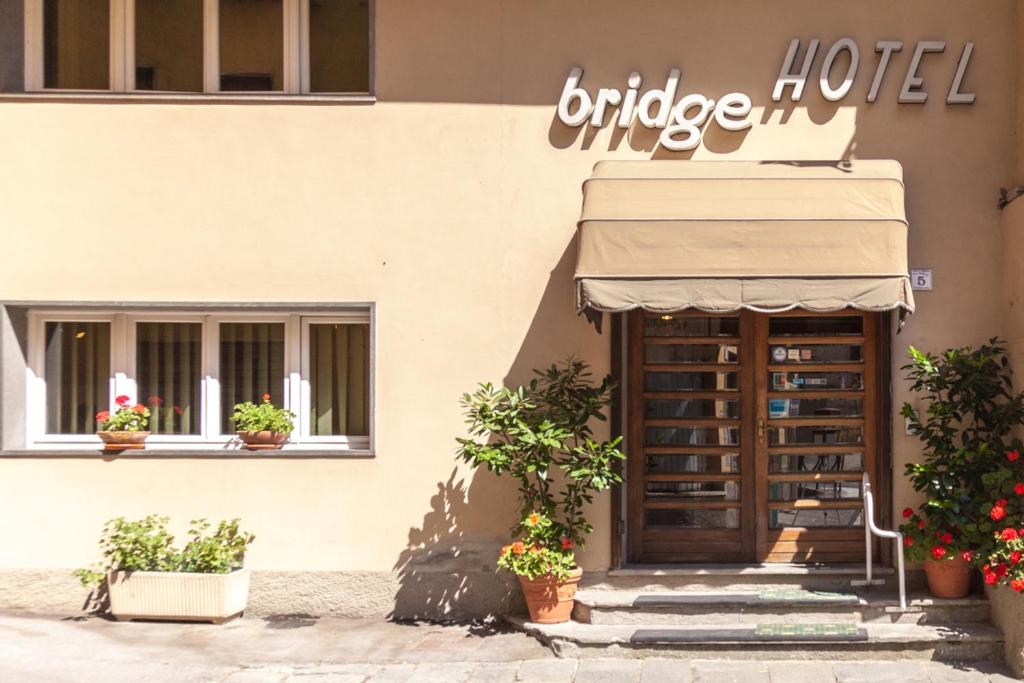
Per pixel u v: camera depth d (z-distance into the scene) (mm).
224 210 8805
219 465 8719
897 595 8078
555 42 8750
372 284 8766
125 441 8766
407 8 8805
